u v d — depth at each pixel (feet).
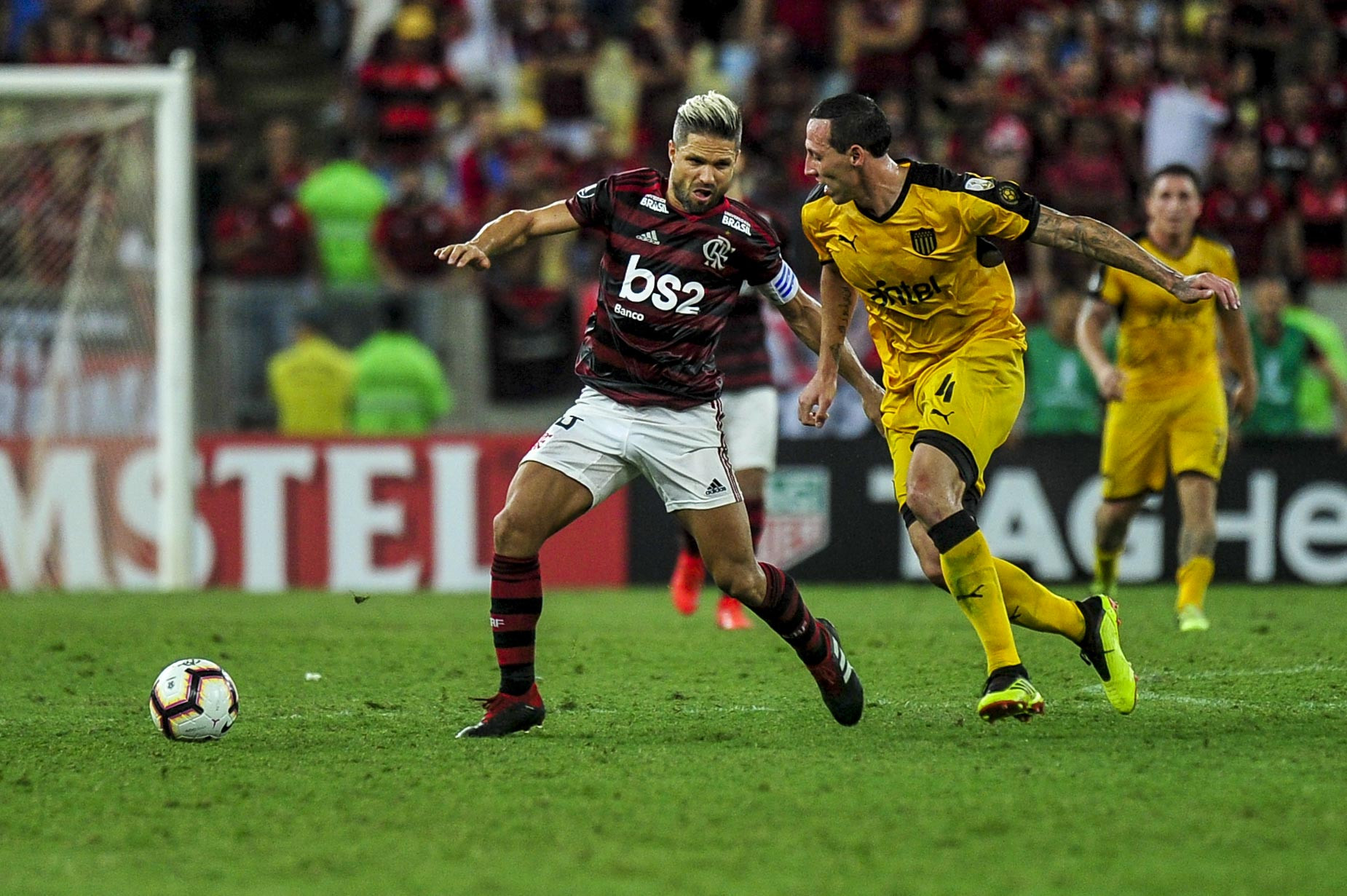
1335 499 141.38
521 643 61.87
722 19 208.23
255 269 163.53
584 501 60.44
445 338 150.10
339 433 147.23
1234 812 47.85
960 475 62.49
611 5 206.69
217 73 209.46
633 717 66.64
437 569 145.18
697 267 58.29
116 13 190.90
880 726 63.98
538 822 47.47
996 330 65.05
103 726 65.72
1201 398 96.58
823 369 65.36
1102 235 60.95
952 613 110.63
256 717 67.72
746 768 54.85
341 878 41.83
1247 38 192.85
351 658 87.92
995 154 171.63
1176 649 87.51
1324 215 173.58
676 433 59.72
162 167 134.82
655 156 189.06
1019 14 199.31
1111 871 41.81
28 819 48.62
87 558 144.05
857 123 61.26
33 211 143.84
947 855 43.45
